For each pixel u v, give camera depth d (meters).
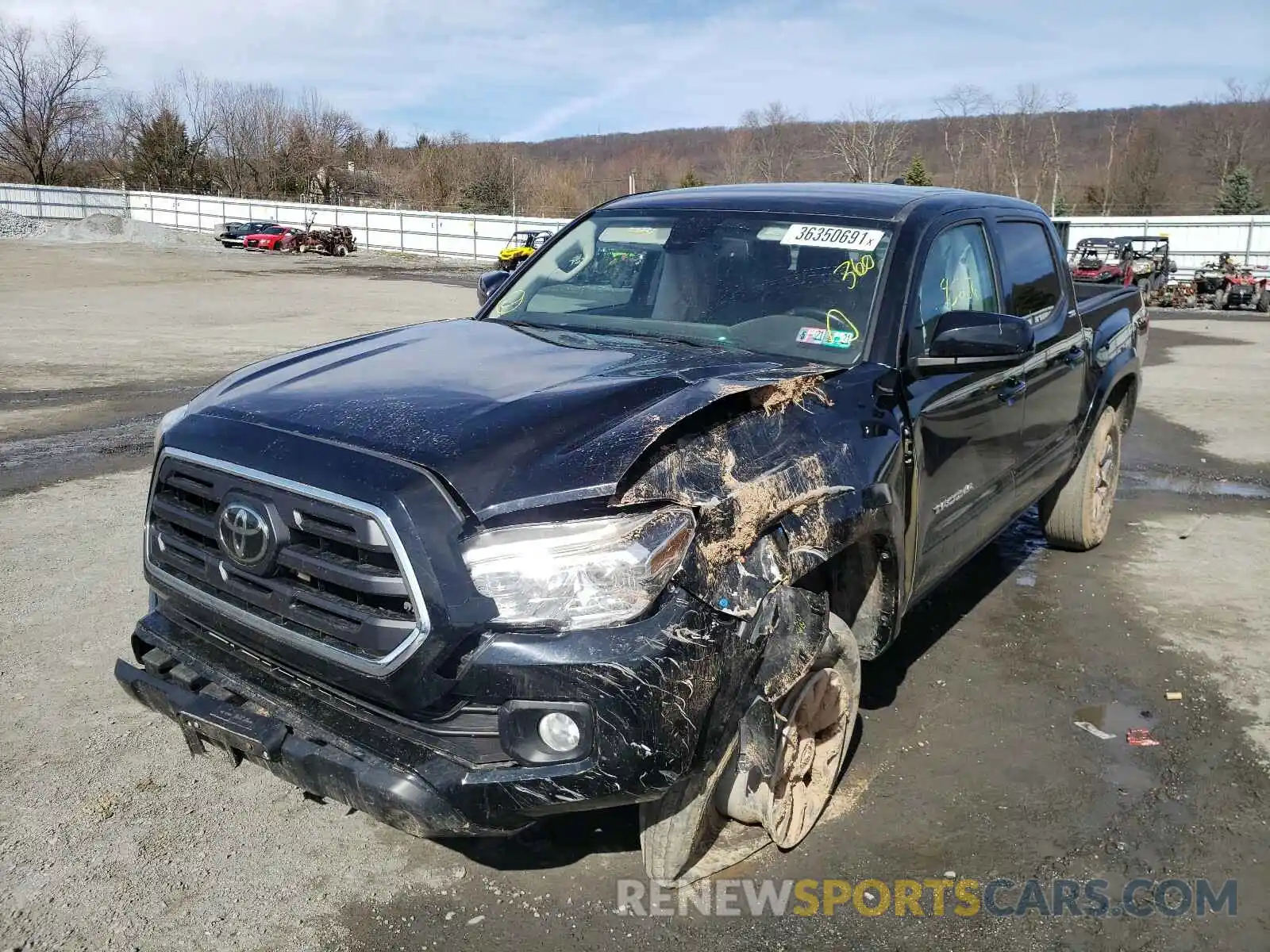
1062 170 64.62
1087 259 29.81
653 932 2.80
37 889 2.91
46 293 24.64
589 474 2.47
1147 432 9.66
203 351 14.77
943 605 5.25
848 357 3.49
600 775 2.36
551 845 3.18
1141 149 66.56
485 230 49.81
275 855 3.11
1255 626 5.01
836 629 3.11
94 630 4.64
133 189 76.75
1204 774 3.65
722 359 3.30
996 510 4.39
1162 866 3.13
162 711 2.93
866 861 3.12
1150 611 5.19
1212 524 6.73
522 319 4.13
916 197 4.18
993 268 4.41
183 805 3.35
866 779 3.58
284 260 43.84
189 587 2.84
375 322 19.59
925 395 3.55
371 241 53.66
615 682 2.33
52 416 9.67
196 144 77.69
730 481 2.66
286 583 2.59
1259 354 16.17
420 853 3.13
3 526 6.14
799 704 3.02
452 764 2.46
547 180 76.31
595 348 3.42
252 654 2.79
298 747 2.58
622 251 4.16
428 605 2.36
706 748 2.51
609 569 2.39
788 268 3.81
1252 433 9.61
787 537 2.75
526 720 2.38
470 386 2.91
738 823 3.10
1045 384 4.72
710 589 2.50
